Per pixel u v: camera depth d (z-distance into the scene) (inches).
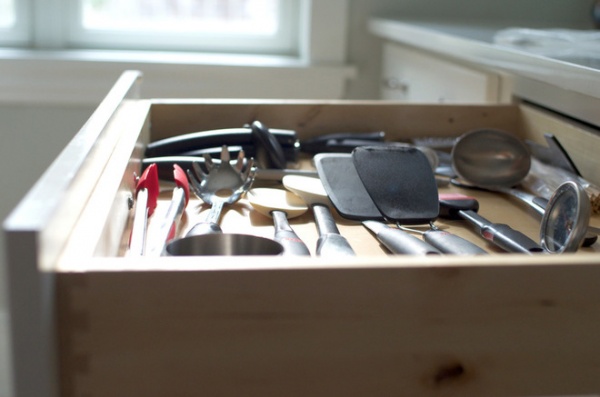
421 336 18.2
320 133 42.3
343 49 72.6
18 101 69.7
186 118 41.1
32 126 71.7
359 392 18.3
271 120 41.8
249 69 70.4
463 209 30.8
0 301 72.1
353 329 18.0
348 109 42.3
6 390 68.5
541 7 74.8
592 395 18.8
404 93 65.3
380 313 18.0
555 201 26.9
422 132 42.9
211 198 32.0
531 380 18.6
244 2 76.0
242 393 18.0
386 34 66.2
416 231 28.5
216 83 70.6
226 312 17.7
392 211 29.5
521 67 38.6
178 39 74.9
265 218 30.3
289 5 75.3
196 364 17.8
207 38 75.2
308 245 27.2
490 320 18.3
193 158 35.8
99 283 17.3
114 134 30.3
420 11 74.2
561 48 41.6
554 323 18.4
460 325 18.2
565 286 18.3
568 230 25.6
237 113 41.4
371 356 18.1
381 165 31.2
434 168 37.3
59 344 17.4
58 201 17.5
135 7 74.9
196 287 17.5
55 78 68.9
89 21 74.3
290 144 38.2
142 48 74.7
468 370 18.4
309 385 18.1
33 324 15.8
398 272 17.8
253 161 35.1
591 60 35.6
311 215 30.9
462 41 47.0
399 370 18.3
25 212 16.6
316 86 72.0
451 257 18.4
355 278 17.8
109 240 22.7
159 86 69.9
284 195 32.4
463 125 43.0
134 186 31.0
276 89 71.6
